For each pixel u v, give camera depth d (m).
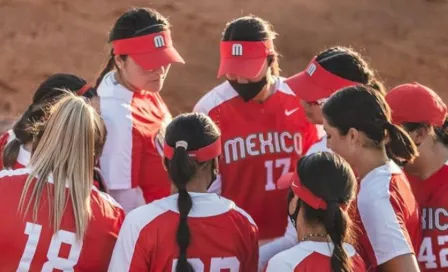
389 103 9.99
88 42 28.14
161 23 11.52
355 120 9.20
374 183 9.23
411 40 28.52
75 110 9.37
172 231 8.96
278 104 12.09
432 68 27.28
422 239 10.11
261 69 11.62
